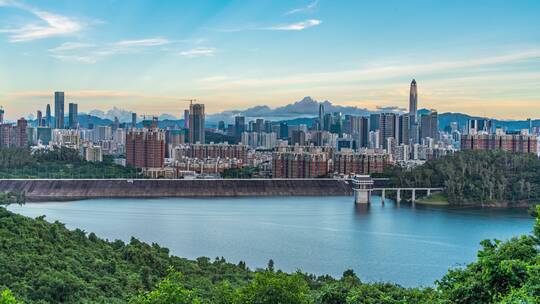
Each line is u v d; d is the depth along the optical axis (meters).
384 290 122.25
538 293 64.75
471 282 76.25
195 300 86.25
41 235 168.38
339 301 116.06
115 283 138.00
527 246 79.00
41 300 114.81
